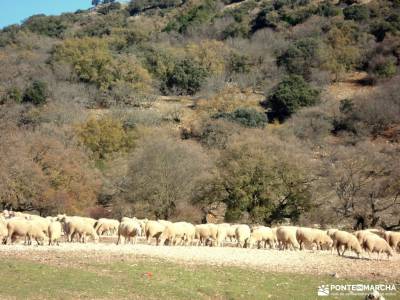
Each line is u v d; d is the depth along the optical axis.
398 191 62.62
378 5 160.75
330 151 77.69
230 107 117.31
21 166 65.88
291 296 25.84
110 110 114.19
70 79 130.25
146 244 39.94
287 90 117.75
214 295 25.08
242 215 63.88
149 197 64.94
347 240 36.66
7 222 36.53
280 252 37.72
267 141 67.56
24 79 124.62
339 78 135.38
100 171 78.31
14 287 23.86
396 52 136.12
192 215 63.53
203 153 76.38
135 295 24.00
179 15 199.12
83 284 24.95
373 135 106.00
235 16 185.12
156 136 86.81
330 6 166.50
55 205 66.31
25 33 171.12
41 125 93.88
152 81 135.75
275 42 153.75
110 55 136.12
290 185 62.72
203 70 139.25
